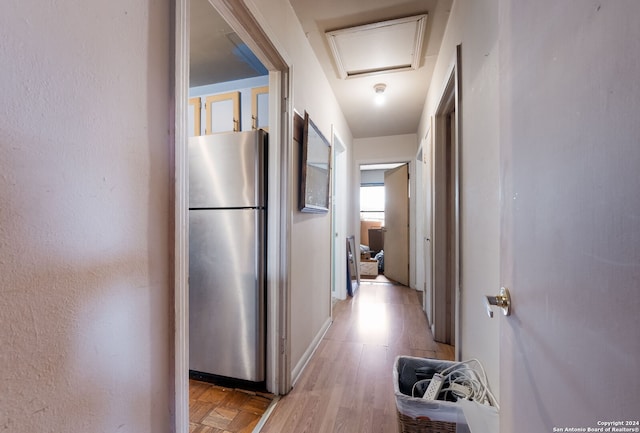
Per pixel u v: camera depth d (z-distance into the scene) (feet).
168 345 2.50
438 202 7.84
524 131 2.06
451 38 5.78
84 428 1.85
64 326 1.75
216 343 5.56
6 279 1.49
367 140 14.65
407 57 7.34
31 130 1.58
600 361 1.26
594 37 1.32
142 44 2.25
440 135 7.86
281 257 5.34
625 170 1.13
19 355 1.54
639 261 1.06
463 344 4.95
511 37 2.31
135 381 2.20
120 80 2.08
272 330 5.37
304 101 6.43
